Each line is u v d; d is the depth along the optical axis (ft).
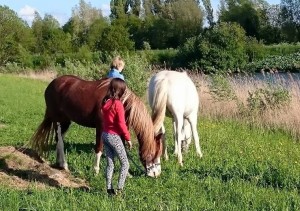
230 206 23.25
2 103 68.59
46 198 23.93
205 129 48.91
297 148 41.14
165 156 33.78
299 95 55.01
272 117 51.57
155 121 31.89
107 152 25.22
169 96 32.91
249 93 54.80
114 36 171.83
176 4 277.85
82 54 171.94
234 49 168.76
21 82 109.40
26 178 29.89
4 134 44.32
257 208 23.38
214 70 69.26
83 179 30.14
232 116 56.03
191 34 272.31
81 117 30.58
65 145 39.34
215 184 27.43
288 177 29.25
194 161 33.96
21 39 204.64
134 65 68.13
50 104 32.35
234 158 34.96
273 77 62.95
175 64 179.11
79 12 293.02
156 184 27.48
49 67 153.28
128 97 26.53
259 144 41.47
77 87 30.96
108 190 25.12
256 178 28.43
